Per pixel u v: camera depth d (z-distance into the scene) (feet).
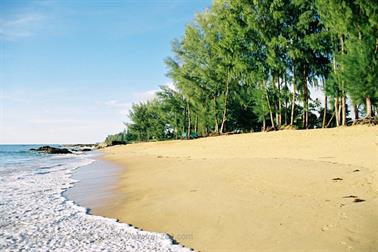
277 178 44.39
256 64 128.77
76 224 31.86
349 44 92.58
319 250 21.33
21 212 37.17
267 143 91.86
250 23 121.70
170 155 112.47
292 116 124.26
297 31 116.88
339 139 76.18
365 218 25.95
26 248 25.13
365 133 76.89
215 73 159.02
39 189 53.72
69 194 48.93
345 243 21.88
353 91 91.50
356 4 88.99
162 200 39.55
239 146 97.19
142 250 24.03
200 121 211.00
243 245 23.68
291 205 31.42
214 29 155.02
